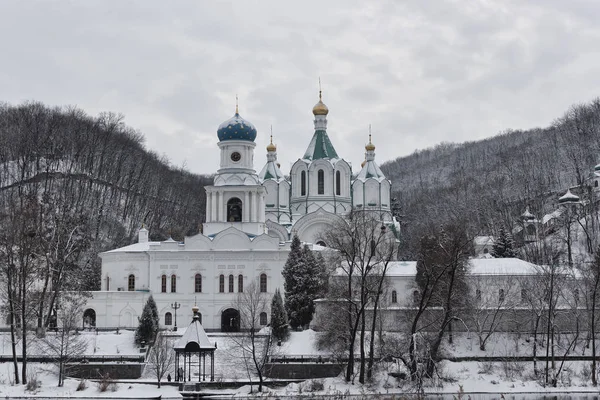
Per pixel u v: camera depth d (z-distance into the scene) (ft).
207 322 510.99
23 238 392.47
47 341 374.84
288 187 647.15
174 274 515.50
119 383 355.15
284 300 483.10
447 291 383.65
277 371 373.61
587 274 435.12
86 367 373.20
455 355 394.32
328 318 400.67
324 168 618.44
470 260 453.58
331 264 451.12
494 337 411.95
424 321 394.73
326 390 341.62
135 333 421.18
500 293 428.97
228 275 515.09
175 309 486.79
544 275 411.75
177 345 353.31
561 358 387.14
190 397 328.29
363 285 354.95
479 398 325.42
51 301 423.23
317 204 612.70
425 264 392.27
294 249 460.14
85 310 496.64
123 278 518.78
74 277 466.70
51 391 337.93
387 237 517.55
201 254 515.91
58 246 452.35
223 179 549.54
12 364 376.07
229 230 517.96
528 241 645.51
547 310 405.59
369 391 338.54
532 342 409.49
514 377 362.53
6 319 457.68
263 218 552.41
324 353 398.42
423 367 332.60
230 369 379.76
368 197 642.22
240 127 552.00
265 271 513.86
